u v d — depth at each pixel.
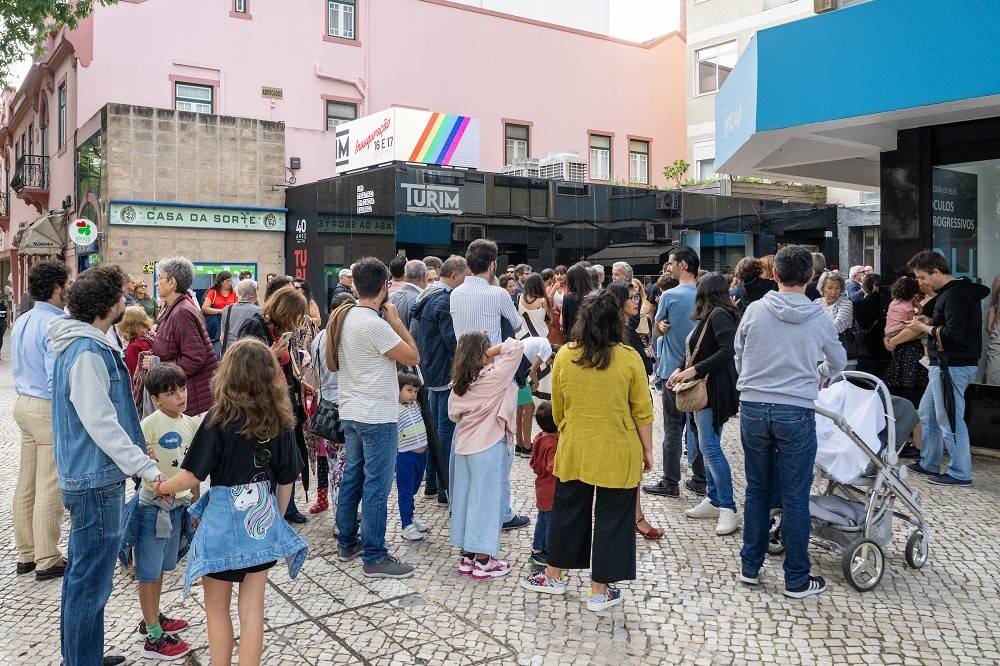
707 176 25.16
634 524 4.32
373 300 4.91
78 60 17.95
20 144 28.17
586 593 4.58
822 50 6.90
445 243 14.05
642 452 4.37
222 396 3.22
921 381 7.55
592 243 16.22
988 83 5.87
